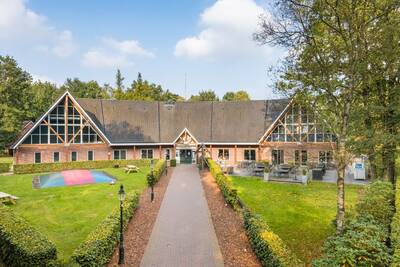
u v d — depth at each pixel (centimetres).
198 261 1194
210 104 4584
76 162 3691
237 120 4306
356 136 1416
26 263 924
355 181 2831
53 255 955
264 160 3903
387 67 1286
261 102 4400
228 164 4147
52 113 3759
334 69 1344
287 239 1431
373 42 1211
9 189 2472
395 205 1248
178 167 3834
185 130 4134
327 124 1488
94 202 2041
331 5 1169
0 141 5962
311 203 2052
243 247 1326
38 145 3666
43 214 1772
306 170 2798
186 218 1723
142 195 2244
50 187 2545
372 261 862
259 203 2062
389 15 1177
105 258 1106
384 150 1388
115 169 3672
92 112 4156
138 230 1526
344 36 1220
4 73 6325
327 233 1488
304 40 1361
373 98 1462
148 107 4538
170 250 1295
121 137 4103
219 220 1694
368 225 952
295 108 3791
